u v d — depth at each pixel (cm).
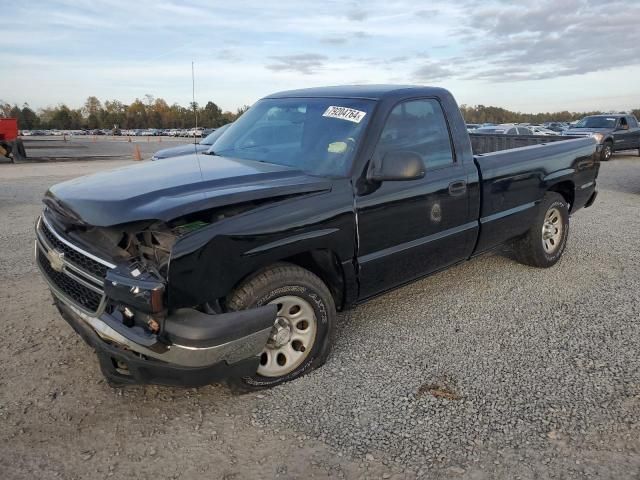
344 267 354
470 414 304
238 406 313
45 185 1358
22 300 476
